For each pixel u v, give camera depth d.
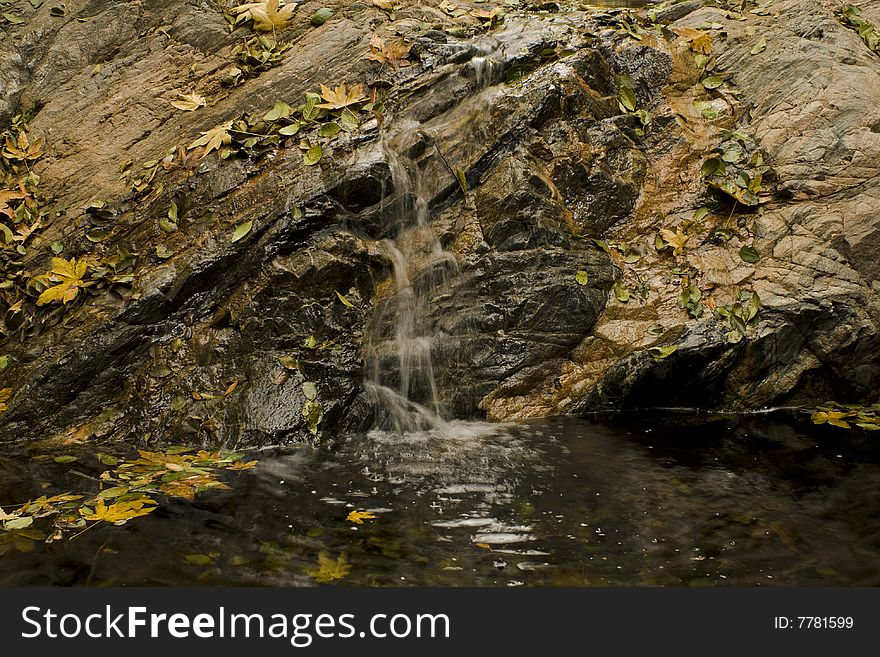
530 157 5.42
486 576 3.06
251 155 5.27
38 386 4.66
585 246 5.43
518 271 5.20
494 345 5.13
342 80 5.66
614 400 5.13
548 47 5.79
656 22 6.41
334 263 4.89
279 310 4.86
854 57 5.89
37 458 4.32
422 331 5.10
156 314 4.84
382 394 4.91
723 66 6.13
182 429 4.57
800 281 5.12
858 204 5.26
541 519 3.56
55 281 4.96
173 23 6.34
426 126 5.51
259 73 5.92
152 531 3.41
